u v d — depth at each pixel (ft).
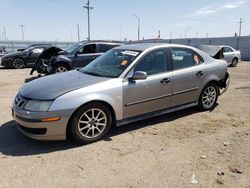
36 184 10.52
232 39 110.11
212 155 12.99
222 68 20.30
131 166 11.91
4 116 18.85
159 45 17.15
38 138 13.29
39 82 15.47
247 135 15.52
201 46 24.07
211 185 10.49
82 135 13.92
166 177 11.04
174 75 17.04
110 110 14.85
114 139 14.87
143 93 15.69
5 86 31.04
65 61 35.40
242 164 12.12
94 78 15.12
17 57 50.75
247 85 32.09
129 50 16.99
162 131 16.06
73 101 13.34
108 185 10.48
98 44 38.37
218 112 19.89
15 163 12.16
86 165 12.00
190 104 18.65
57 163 12.17
